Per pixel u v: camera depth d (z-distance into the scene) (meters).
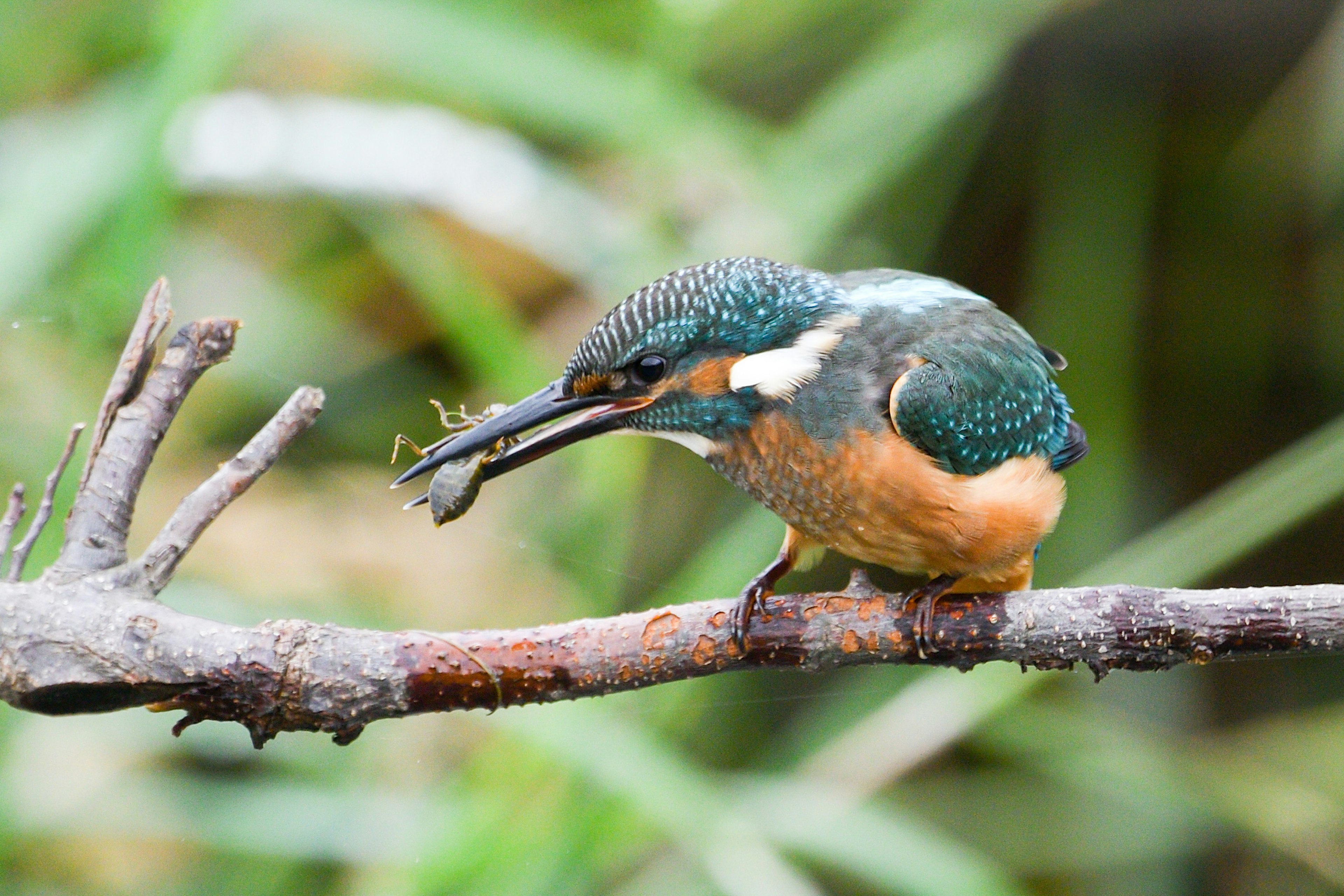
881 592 5.91
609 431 7.13
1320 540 13.53
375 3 10.57
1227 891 12.61
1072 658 5.70
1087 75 12.55
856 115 10.77
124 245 9.41
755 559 9.02
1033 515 6.93
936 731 9.80
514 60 10.70
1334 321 13.24
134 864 10.55
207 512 5.14
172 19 9.53
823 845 8.87
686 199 11.16
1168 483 13.54
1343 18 11.48
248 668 5.03
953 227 13.50
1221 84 12.80
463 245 12.95
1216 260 13.51
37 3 12.12
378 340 12.83
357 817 9.05
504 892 8.21
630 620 5.66
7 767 8.86
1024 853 11.86
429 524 11.41
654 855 10.17
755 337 6.99
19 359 9.43
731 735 11.59
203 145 11.52
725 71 12.84
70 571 4.96
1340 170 11.98
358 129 11.80
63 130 10.92
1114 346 12.09
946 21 10.89
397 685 5.22
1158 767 11.12
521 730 8.20
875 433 6.91
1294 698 12.99
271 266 12.60
